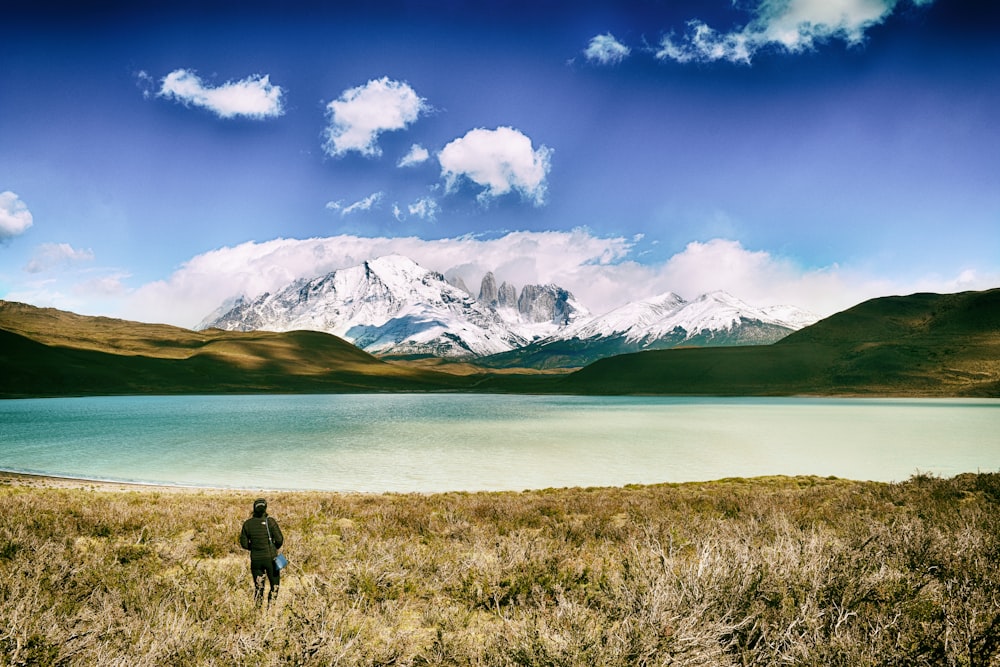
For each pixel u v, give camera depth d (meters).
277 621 6.65
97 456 42.81
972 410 101.69
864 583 6.48
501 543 11.25
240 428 68.69
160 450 46.66
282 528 15.04
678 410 107.81
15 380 174.00
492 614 8.23
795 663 5.04
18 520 13.97
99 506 17.39
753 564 6.68
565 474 34.22
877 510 15.86
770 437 56.62
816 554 7.07
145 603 7.47
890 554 8.28
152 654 5.65
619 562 9.65
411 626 7.86
